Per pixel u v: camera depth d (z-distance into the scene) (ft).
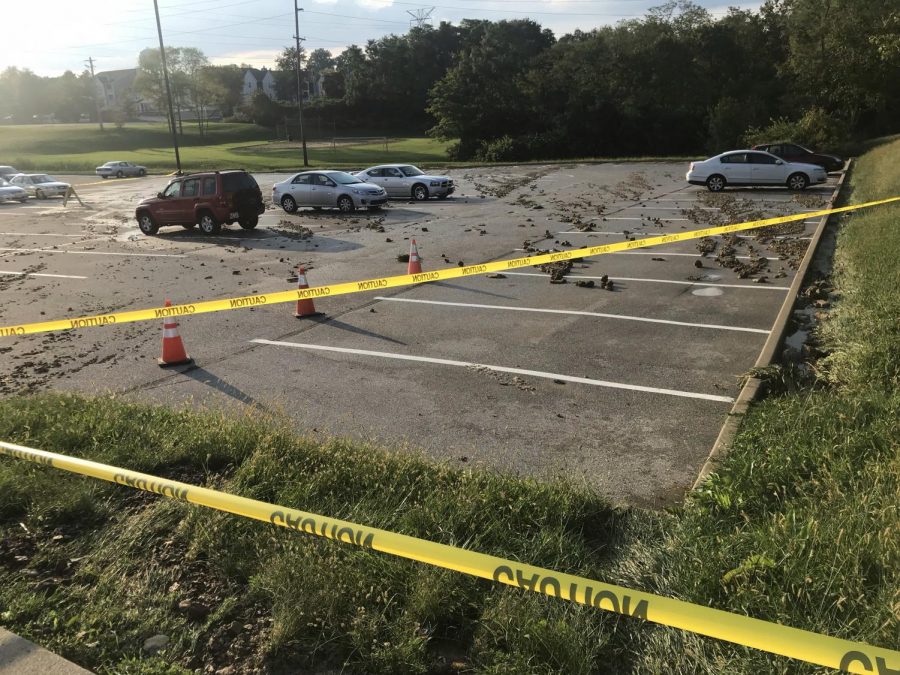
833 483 11.93
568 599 9.10
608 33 194.70
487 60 206.69
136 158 215.51
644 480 15.33
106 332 29.89
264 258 47.19
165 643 9.71
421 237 54.44
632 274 37.47
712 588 9.81
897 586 9.12
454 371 23.15
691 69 183.52
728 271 37.04
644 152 188.55
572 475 15.37
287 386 22.30
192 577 11.17
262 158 198.90
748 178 76.13
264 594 10.58
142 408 18.69
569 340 26.11
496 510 12.51
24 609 10.33
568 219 60.75
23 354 27.02
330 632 9.73
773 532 10.49
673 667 8.70
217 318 31.40
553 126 195.72
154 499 13.71
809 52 148.46
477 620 9.75
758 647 7.53
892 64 128.16
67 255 51.96
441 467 14.48
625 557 11.27
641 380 21.65
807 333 25.05
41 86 505.66
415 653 9.25
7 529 12.68
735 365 22.59
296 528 10.55
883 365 18.13
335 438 16.49
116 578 11.15
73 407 18.61
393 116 348.38
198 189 59.21
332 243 52.95
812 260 37.45
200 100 352.08
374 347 26.20
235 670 9.29
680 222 56.03
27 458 14.10
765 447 14.16
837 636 8.52
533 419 18.98
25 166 204.64
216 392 21.98
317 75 493.77
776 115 161.27
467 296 33.83
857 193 64.18
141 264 46.62
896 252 31.07
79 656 9.50
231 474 14.62
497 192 88.99
